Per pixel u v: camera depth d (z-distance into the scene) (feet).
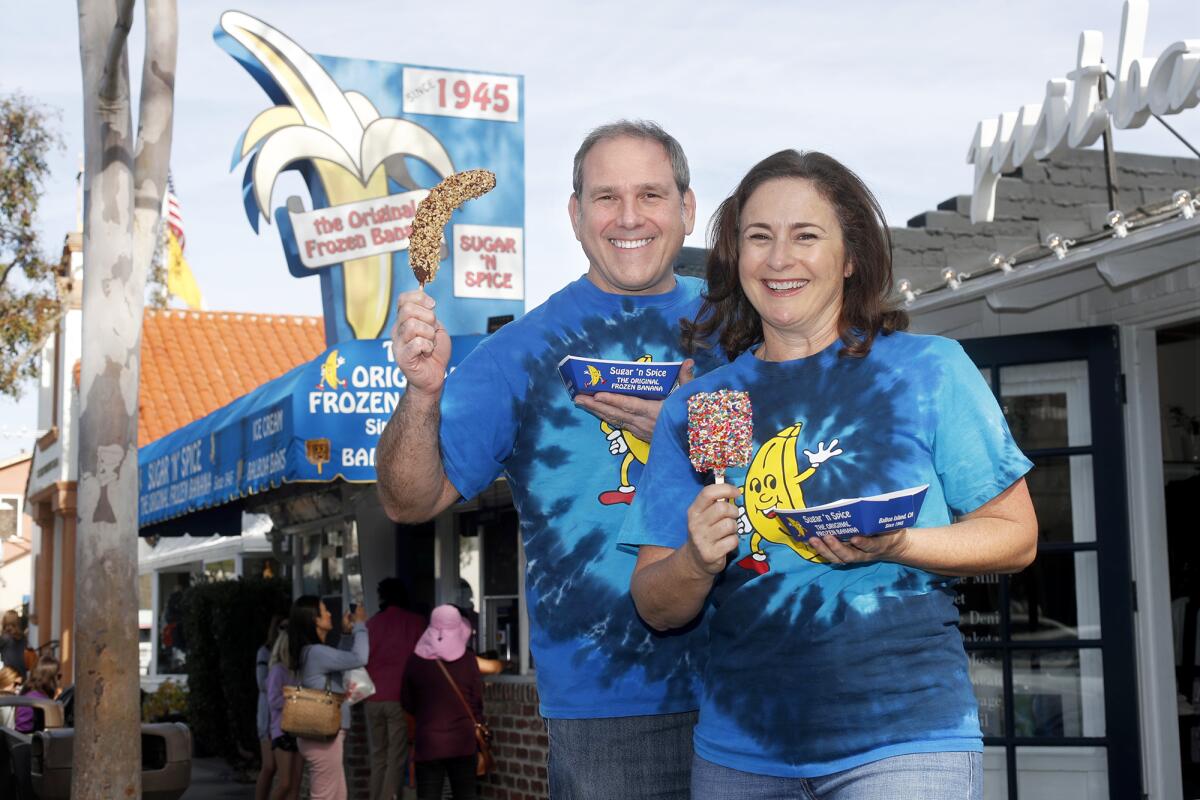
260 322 71.31
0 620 79.25
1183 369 28.04
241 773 46.29
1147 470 23.40
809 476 9.02
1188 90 18.07
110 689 21.36
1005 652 24.22
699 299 11.67
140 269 22.43
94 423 21.85
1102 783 23.35
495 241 36.70
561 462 11.24
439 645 29.48
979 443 8.97
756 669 8.95
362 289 35.27
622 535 9.75
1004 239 26.45
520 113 37.29
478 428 11.21
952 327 25.57
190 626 50.98
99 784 21.12
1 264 60.18
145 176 22.61
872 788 8.46
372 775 33.30
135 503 22.04
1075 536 23.94
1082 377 24.09
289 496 40.27
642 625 10.89
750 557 9.11
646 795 10.84
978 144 24.25
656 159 11.34
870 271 9.37
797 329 9.43
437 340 10.77
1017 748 23.97
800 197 9.30
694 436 8.84
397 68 36.24
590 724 10.88
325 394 29.50
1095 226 24.54
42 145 59.31
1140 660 23.13
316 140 35.24
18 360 61.00
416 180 36.22
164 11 22.94
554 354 11.40
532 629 11.39
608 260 11.35
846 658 8.68
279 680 32.86
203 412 62.59
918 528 8.68
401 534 39.81
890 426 8.99
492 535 35.76
